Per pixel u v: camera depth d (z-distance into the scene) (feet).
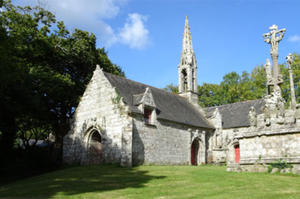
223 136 135.13
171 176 62.28
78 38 117.29
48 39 103.35
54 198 43.29
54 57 109.81
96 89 98.78
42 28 106.11
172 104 117.19
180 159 103.76
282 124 65.92
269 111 68.80
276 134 65.72
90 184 55.42
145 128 91.97
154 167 81.15
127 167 81.46
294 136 63.10
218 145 123.13
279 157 64.28
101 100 96.02
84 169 79.87
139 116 90.79
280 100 68.39
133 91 102.73
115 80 100.53
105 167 82.17
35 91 98.12
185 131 109.29
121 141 86.28
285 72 155.63
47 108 104.32
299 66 153.89
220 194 42.14
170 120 101.50
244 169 69.41
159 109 103.14
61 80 101.40
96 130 96.78
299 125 62.80
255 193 42.27
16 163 97.04
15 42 82.84
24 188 55.31
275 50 74.95
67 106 113.19
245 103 145.28
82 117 100.83
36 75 93.91
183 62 141.69
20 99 84.89
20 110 84.89
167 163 97.66
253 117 71.36
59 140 111.75
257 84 182.09
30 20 102.78
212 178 58.13
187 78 138.82
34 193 48.75
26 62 97.40
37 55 100.32
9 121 88.12
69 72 118.52
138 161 87.25
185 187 49.37
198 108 134.21
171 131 102.42
